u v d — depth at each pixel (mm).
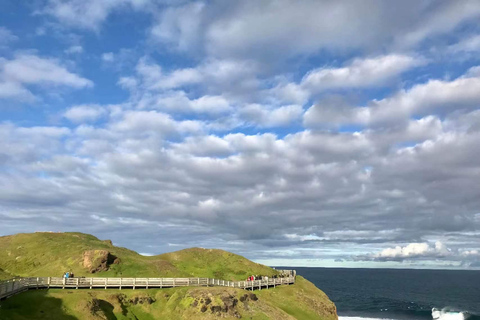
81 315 44719
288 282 86438
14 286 45562
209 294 55125
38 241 87875
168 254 98188
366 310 116688
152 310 53750
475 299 154125
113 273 68250
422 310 116938
